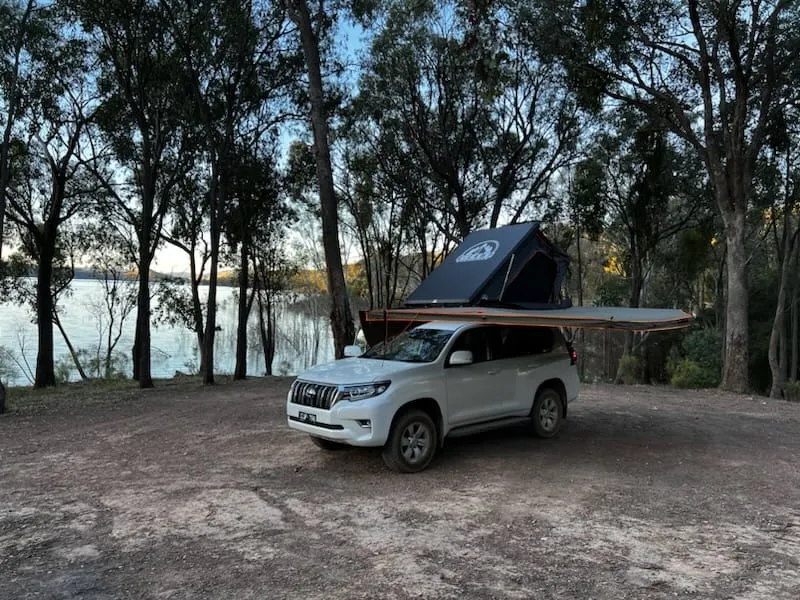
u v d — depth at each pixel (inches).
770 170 918.4
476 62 316.5
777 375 871.7
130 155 797.9
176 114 754.8
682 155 1012.5
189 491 245.6
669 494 243.3
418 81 953.5
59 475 274.2
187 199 927.7
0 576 165.3
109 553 181.2
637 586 159.0
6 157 546.9
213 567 170.6
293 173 943.7
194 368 1285.7
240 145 857.5
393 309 338.6
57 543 189.5
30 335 1968.5
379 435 261.0
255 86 801.6
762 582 162.1
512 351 331.3
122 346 1808.6
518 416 330.0
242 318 939.3
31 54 652.1
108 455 315.3
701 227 1123.9
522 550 183.6
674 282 1446.9
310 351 1929.1
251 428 388.8
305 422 280.1
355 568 169.6
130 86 711.1
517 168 1005.2
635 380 1002.1
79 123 784.3
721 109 703.7
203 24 685.9
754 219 1085.8
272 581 161.2
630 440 347.9
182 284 1100.5
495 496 238.8
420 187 1064.8
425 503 229.9
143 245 739.4
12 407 522.6
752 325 1382.9
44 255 873.5
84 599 151.3
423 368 283.1
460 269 359.6
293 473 274.4
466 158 1018.7
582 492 245.0
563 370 355.9
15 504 230.5
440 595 152.9
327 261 528.4
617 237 1304.1
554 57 738.2
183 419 432.5
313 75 544.7
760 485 257.8
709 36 701.3
